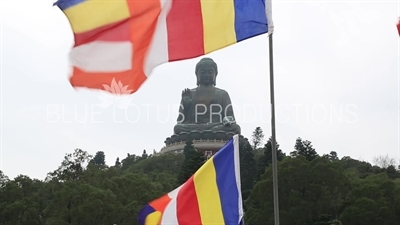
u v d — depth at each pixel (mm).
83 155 102062
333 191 80438
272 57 18359
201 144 150625
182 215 19828
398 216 76375
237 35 18812
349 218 75625
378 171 117875
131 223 81188
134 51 17969
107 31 17812
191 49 18484
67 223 79062
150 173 131000
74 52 17719
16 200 85125
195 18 18609
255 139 167500
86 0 17594
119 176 95375
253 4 18938
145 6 18062
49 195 91250
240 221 19594
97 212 79812
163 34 18391
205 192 19781
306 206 78625
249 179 110562
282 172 80562
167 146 160125
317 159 81375
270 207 79188
